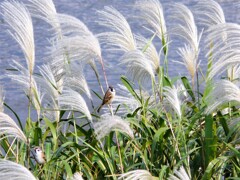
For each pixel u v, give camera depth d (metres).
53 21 15.88
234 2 58.44
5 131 14.38
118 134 15.45
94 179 15.23
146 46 15.84
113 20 15.95
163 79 15.92
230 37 14.23
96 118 16.14
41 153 15.04
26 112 29.39
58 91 16.34
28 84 16.03
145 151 14.66
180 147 15.19
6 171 12.38
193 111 16.47
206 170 14.16
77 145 14.98
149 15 16.70
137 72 15.57
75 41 15.18
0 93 16.16
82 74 15.90
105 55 38.81
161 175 13.47
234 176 15.02
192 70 16.62
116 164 15.30
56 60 15.84
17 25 15.23
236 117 15.22
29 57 15.40
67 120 15.88
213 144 14.61
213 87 14.83
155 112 15.62
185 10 16.38
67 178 14.16
